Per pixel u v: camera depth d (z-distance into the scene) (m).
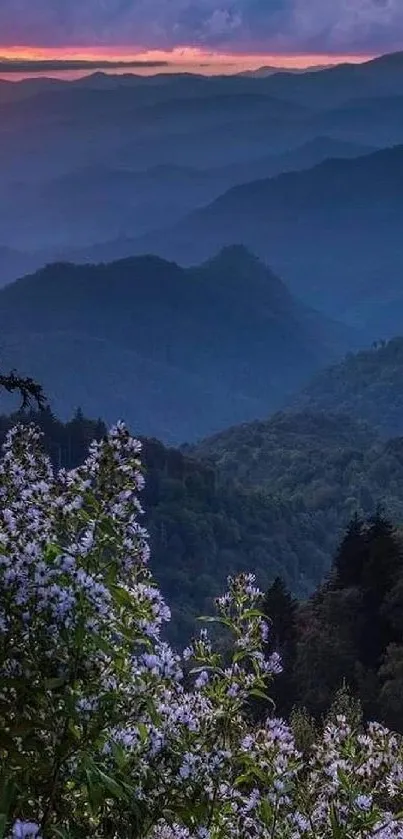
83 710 3.30
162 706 3.83
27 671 3.32
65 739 3.32
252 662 4.21
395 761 4.43
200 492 160.88
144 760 3.64
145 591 3.73
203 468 166.88
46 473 4.35
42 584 3.36
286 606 51.72
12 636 3.38
